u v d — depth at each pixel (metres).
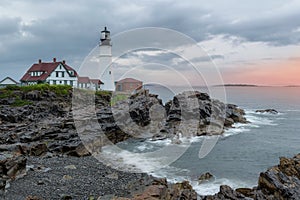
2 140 28.98
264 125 50.25
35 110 42.72
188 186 19.33
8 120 38.41
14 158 19.69
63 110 43.56
